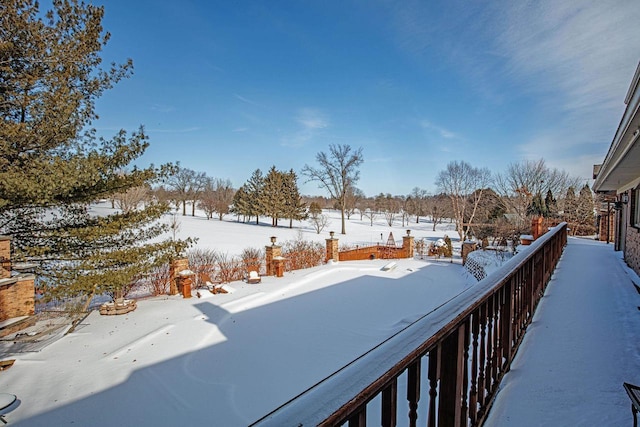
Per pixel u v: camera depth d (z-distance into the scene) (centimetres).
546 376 258
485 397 217
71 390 401
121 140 700
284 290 887
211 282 964
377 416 315
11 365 461
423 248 1780
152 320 646
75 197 661
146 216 743
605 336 337
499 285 223
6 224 666
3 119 568
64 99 603
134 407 368
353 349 515
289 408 84
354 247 1909
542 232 1200
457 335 154
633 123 322
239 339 555
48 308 716
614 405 218
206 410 364
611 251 1011
